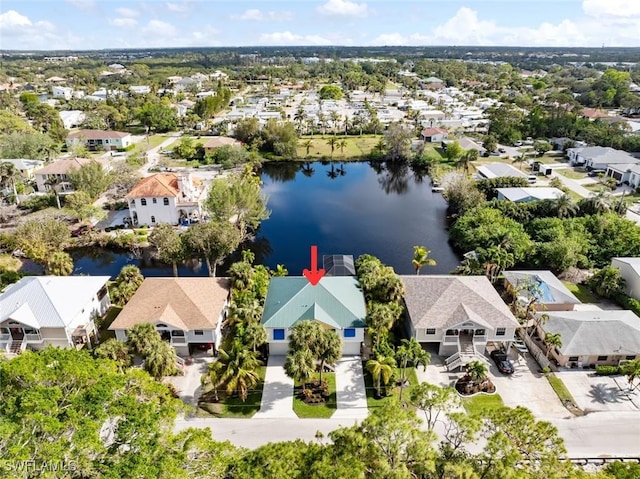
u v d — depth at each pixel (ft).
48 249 200.23
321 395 136.77
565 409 131.75
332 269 202.59
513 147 445.78
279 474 75.92
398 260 234.58
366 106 654.12
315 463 76.79
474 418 88.38
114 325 148.25
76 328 155.12
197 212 270.67
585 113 542.16
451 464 78.43
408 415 88.38
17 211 281.74
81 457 72.13
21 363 85.92
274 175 405.80
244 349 131.54
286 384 142.10
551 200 253.44
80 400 81.35
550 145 432.25
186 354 153.07
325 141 497.87
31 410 75.00
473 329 149.38
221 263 234.79
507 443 80.53
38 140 373.40
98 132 456.45
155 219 268.21
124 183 312.09
